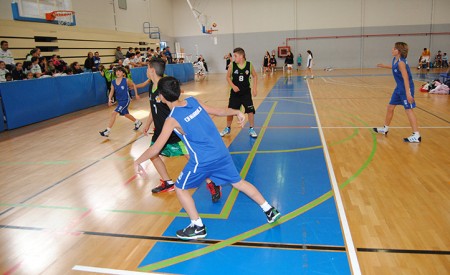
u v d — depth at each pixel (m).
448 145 5.44
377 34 24.02
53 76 9.80
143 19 21.34
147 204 3.83
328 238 2.92
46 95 9.18
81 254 2.88
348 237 2.92
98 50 15.71
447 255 2.62
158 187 4.16
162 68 3.73
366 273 2.44
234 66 6.18
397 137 6.03
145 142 6.59
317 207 3.51
